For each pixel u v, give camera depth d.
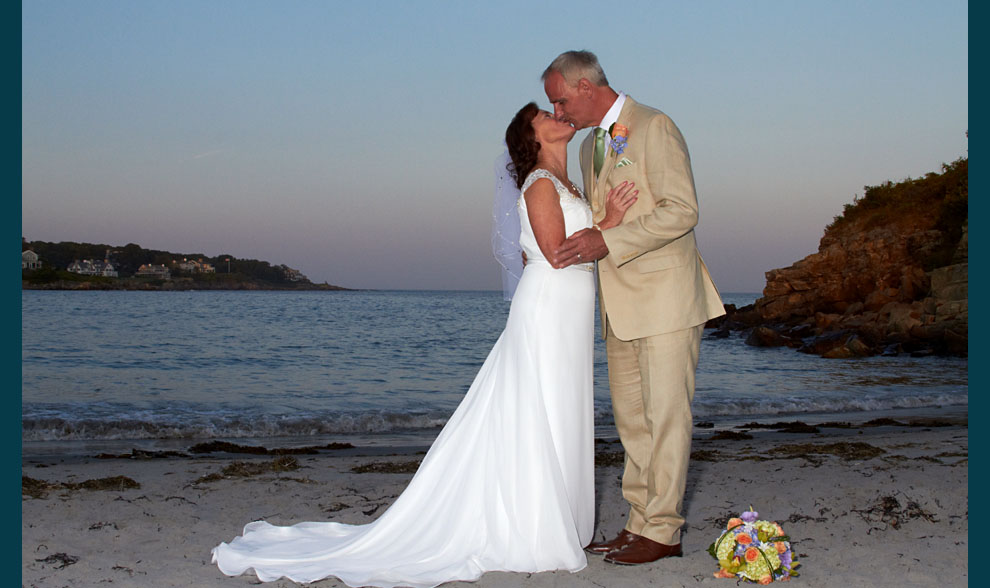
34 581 3.45
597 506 5.21
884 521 4.56
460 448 3.85
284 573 3.56
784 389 18.20
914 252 40.03
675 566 3.69
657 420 3.72
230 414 12.26
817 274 43.28
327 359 25.02
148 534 4.29
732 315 45.41
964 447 7.89
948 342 28.45
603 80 3.80
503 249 4.14
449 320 51.09
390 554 3.73
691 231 3.87
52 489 5.48
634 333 3.71
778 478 6.02
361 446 9.77
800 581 3.48
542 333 3.76
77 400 13.91
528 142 3.79
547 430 3.71
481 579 3.49
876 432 10.91
